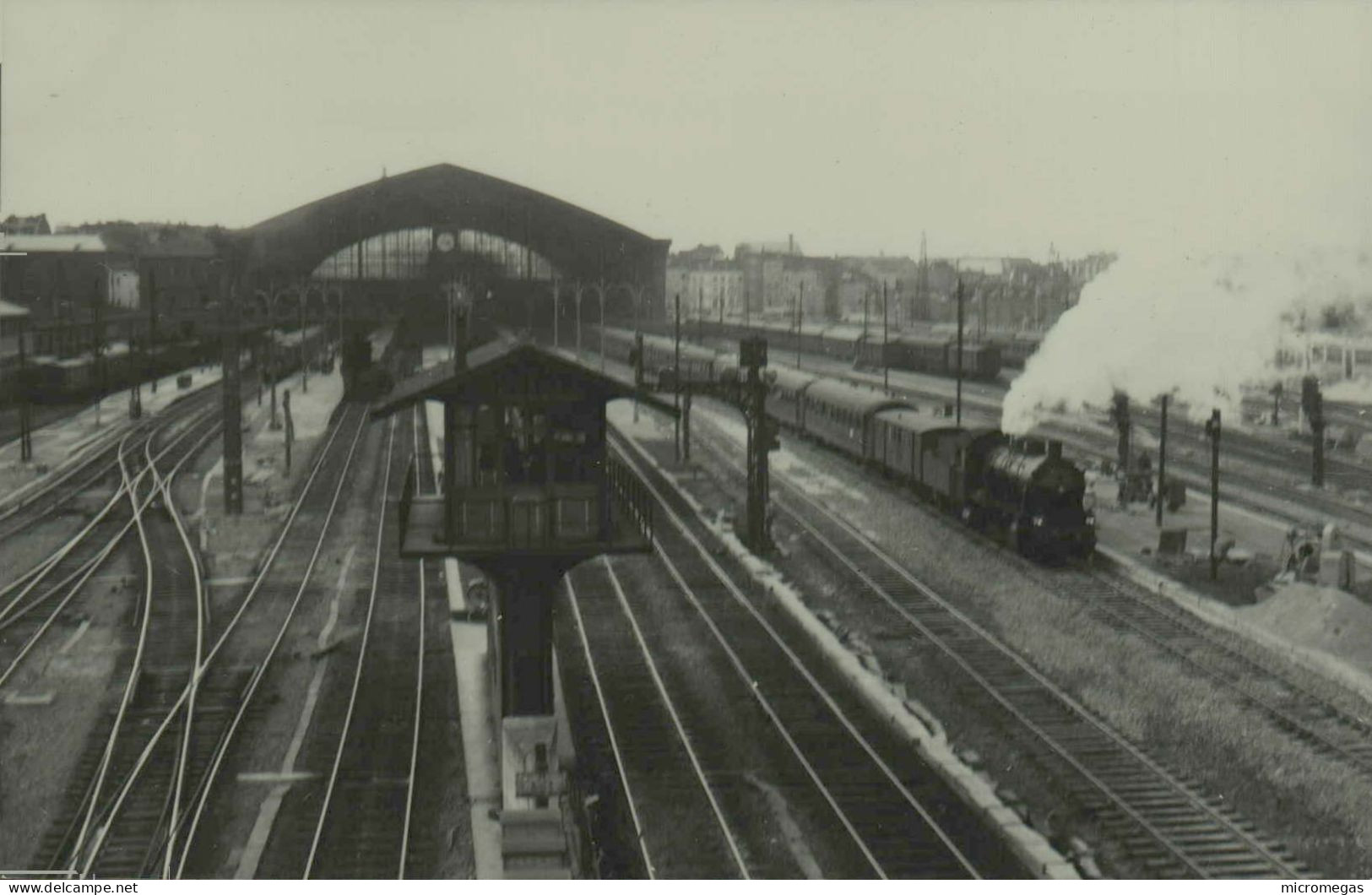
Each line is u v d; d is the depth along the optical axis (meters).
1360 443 59.50
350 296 133.38
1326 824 20.33
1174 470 54.03
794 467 59.28
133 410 72.31
